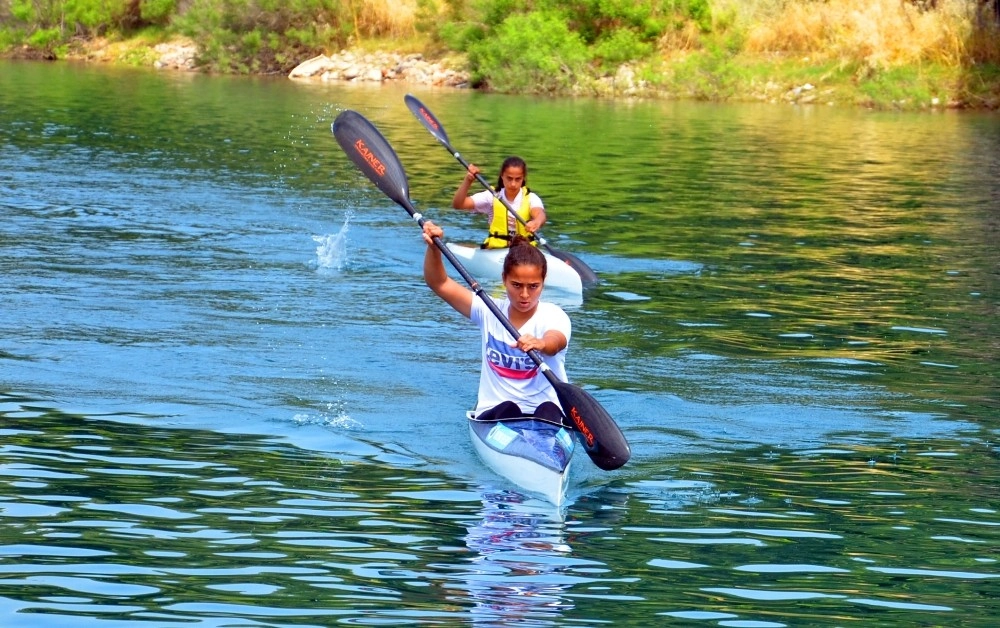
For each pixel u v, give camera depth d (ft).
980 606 17.74
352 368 30.55
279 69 147.33
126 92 116.26
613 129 93.56
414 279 41.47
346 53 144.46
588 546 19.81
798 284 41.29
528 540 20.02
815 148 83.30
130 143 78.43
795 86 122.21
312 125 92.07
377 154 29.55
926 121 104.06
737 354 32.48
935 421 27.07
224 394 28.07
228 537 19.72
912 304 38.37
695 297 39.24
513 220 43.91
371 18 146.72
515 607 17.35
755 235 50.67
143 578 18.01
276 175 66.39
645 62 129.59
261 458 23.85
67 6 161.17
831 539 20.33
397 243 47.80
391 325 35.01
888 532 20.68
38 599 17.17
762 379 30.14
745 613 17.33
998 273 43.32
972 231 52.11
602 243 48.47
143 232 48.26
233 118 95.55
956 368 31.27
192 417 26.35
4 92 111.75
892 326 35.58
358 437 25.39
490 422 24.43
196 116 96.43
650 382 29.78
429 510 21.29
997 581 18.67
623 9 130.11
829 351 32.89
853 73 122.01
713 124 98.53
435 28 142.31
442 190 63.16
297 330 34.01
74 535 19.57
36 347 31.27
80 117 93.04
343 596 17.54
